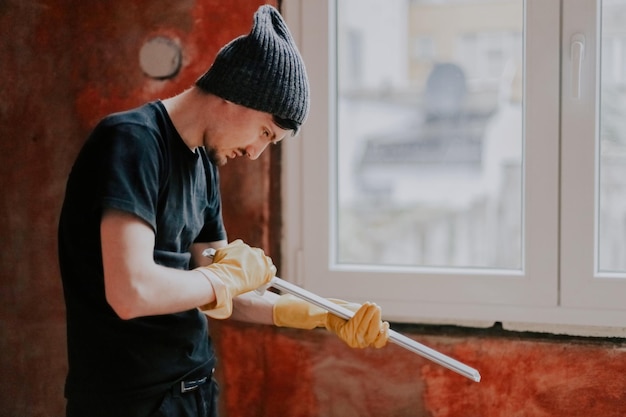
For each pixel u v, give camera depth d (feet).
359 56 6.72
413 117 6.66
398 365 6.50
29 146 6.98
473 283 6.34
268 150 6.68
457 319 6.41
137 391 4.62
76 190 4.47
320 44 6.53
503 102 6.43
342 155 6.80
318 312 5.35
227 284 4.49
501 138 6.47
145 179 4.23
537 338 6.25
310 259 6.66
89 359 4.63
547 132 6.10
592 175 6.05
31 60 6.94
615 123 6.18
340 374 6.61
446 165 6.61
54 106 6.93
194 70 6.72
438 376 6.43
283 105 4.43
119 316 4.19
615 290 6.06
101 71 6.86
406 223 6.74
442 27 6.53
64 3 6.86
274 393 6.75
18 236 7.04
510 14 6.36
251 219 6.75
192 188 4.74
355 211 6.83
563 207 6.11
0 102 7.00
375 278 6.53
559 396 6.22
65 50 6.89
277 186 6.70
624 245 6.23
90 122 6.89
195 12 6.69
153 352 4.67
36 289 7.04
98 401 4.63
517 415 6.29
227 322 6.79
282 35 4.55
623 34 6.11
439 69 6.56
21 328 7.10
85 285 4.57
